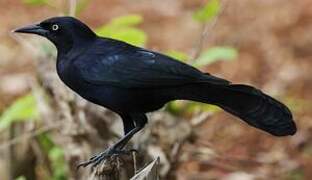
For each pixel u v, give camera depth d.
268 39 20.70
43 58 12.07
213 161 14.99
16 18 22.20
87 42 9.06
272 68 19.48
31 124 12.62
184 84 8.45
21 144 12.77
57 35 9.07
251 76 19.27
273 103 8.27
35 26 9.18
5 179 12.89
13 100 18.20
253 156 16.17
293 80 18.95
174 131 11.82
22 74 19.14
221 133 16.84
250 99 8.30
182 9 22.72
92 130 11.53
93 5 22.98
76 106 11.52
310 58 19.89
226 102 8.41
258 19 21.67
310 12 21.89
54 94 11.68
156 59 8.65
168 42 20.69
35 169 13.10
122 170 8.72
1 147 12.32
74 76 8.93
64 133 11.59
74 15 12.00
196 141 12.38
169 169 11.78
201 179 14.85
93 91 8.89
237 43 20.53
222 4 13.23
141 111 8.85
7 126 12.75
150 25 21.78
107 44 9.03
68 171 11.94
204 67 19.44
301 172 15.73
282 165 15.88
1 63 19.84
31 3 12.41
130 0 23.42
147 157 11.45
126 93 8.70
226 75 19.28
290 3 22.47
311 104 17.73
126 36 11.59
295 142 16.61
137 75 8.61
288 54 20.03
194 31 21.22
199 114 12.30
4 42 20.97
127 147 9.12
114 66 8.77
